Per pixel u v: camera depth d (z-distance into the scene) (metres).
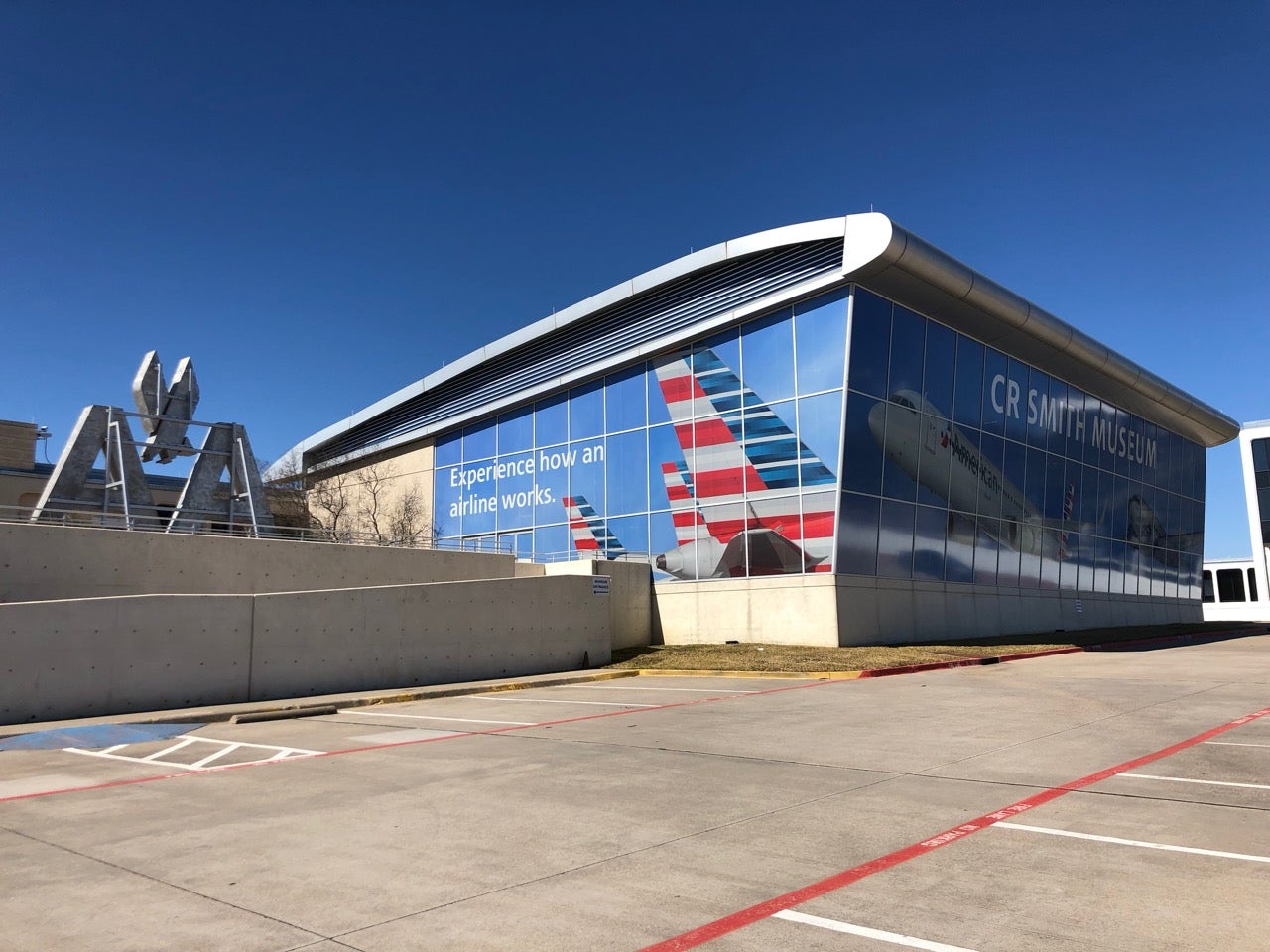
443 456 42.22
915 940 4.56
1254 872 5.55
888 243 25.33
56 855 6.64
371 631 19.52
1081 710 13.36
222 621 17.41
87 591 19.52
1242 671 19.88
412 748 11.66
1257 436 66.00
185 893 5.61
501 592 22.00
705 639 29.50
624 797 8.16
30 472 40.22
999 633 33.12
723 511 29.72
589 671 22.67
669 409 31.84
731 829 6.90
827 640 26.20
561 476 35.78
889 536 28.34
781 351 28.59
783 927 4.79
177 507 26.12
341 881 5.81
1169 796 7.60
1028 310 31.30
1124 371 38.56
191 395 27.17
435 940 4.72
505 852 6.42
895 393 28.67
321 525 44.72
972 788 8.12
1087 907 4.99
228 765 10.79
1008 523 34.38
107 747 12.66
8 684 14.95
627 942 4.63
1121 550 43.09
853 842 6.45
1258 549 65.31
